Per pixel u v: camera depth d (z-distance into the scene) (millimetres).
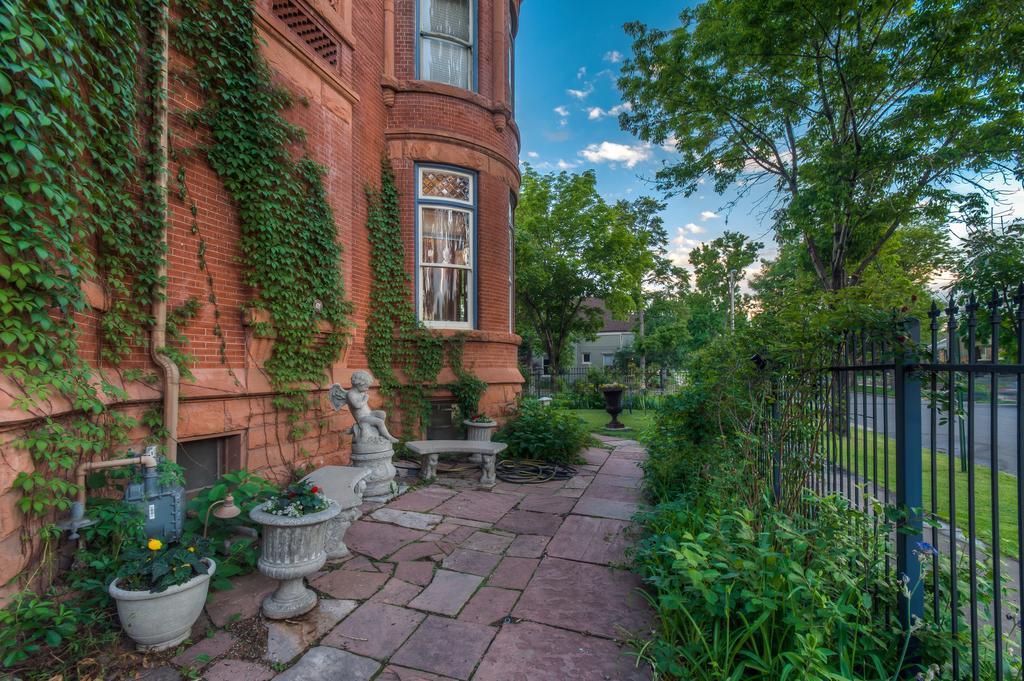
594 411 17984
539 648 2908
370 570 3916
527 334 29844
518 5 10820
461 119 8523
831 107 10234
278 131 5266
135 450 3795
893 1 8570
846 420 3135
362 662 2762
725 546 2816
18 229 2611
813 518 3416
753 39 9445
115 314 3752
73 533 3045
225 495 4008
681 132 11844
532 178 24875
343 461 6602
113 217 3691
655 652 2664
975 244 7906
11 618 2504
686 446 5559
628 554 4121
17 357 2695
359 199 7309
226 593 3445
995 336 2020
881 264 9758
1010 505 5949
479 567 4020
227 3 4688
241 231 5105
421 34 8586
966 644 2271
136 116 3938
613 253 24266
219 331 4809
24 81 2617
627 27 10914
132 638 2738
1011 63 7594
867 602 2361
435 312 8555
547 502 5895
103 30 3289
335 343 6238
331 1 6562
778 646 2465
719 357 4727
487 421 7824
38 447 2725
